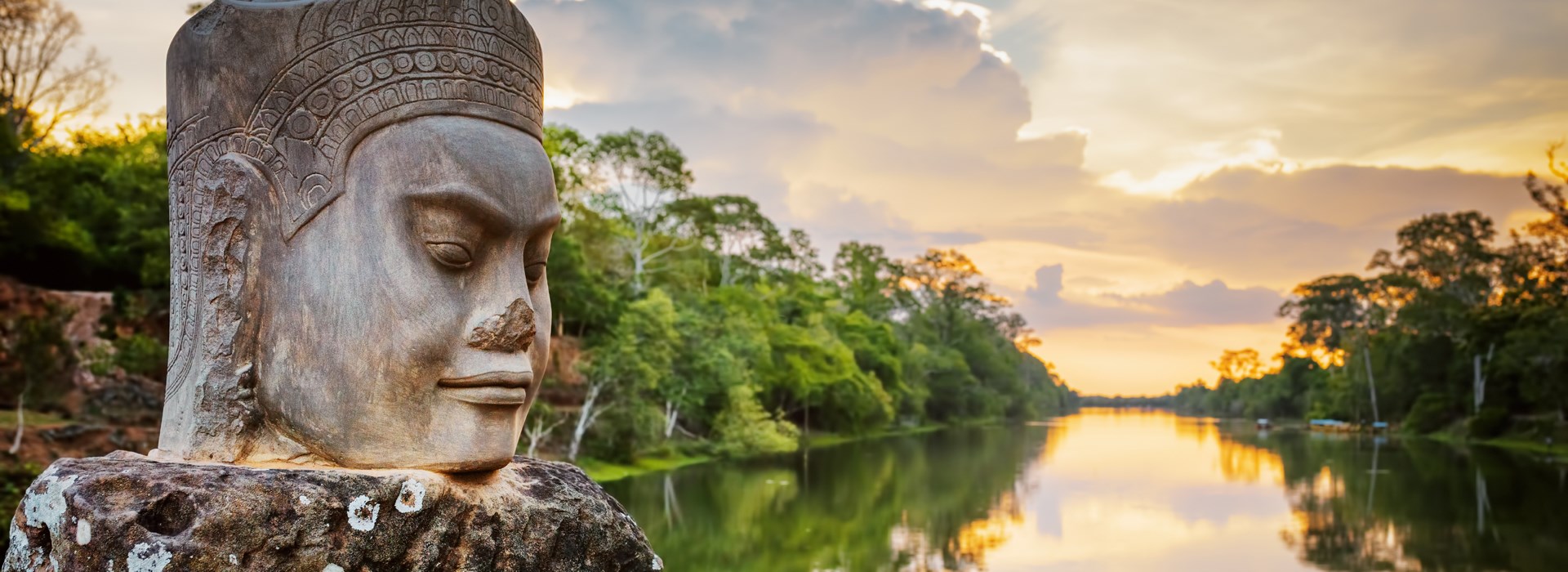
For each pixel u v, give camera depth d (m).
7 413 21.17
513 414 4.04
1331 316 88.12
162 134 35.25
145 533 3.40
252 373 3.90
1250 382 118.62
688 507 24.91
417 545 3.74
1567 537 22.94
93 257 27.36
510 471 4.29
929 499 28.95
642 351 31.62
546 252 4.20
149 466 3.59
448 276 3.88
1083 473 37.81
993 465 40.97
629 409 31.75
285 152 3.88
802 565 18.73
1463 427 58.03
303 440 3.86
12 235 26.45
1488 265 70.50
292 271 3.86
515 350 3.96
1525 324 54.56
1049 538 22.58
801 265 73.69
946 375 81.88
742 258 65.75
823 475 34.47
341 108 3.86
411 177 3.81
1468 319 59.62
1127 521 25.36
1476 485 32.84
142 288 28.19
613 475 29.77
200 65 4.01
